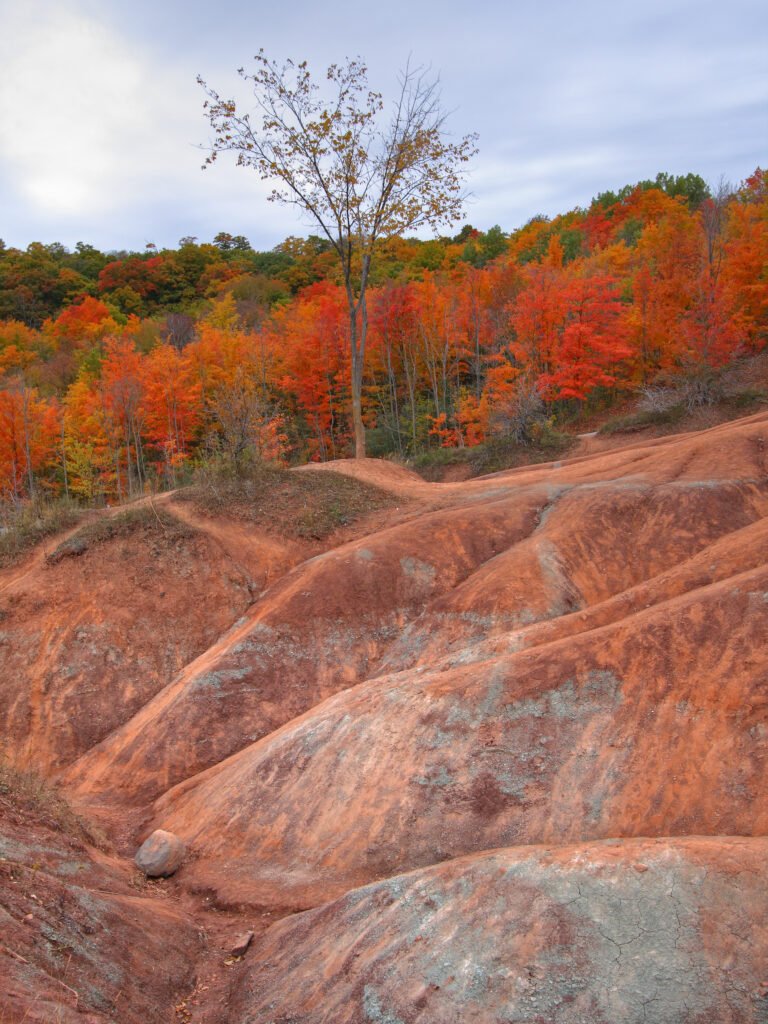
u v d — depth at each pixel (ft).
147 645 56.90
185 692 51.19
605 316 128.77
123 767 48.14
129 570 60.59
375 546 60.44
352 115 84.79
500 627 50.96
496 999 22.08
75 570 60.64
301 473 76.64
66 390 186.39
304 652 53.83
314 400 145.89
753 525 48.42
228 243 410.31
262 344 148.25
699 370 120.16
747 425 72.43
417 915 25.73
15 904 24.90
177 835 40.09
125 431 135.64
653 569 55.31
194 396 137.59
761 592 36.76
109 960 25.62
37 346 226.99
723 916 22.27
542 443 125.08
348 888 32.81
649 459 71.10
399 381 163.63
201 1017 26.04
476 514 63.87
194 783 44.34
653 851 24.76
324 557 61.26
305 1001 24.99
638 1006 20.89
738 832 28.86
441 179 89.40
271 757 41.78
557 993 21.68
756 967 21.06
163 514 65.82
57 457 142.31
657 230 196.03
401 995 23.25
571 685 37.11
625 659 37.04
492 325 157.89
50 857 30.55
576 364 128.88
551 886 24.40
